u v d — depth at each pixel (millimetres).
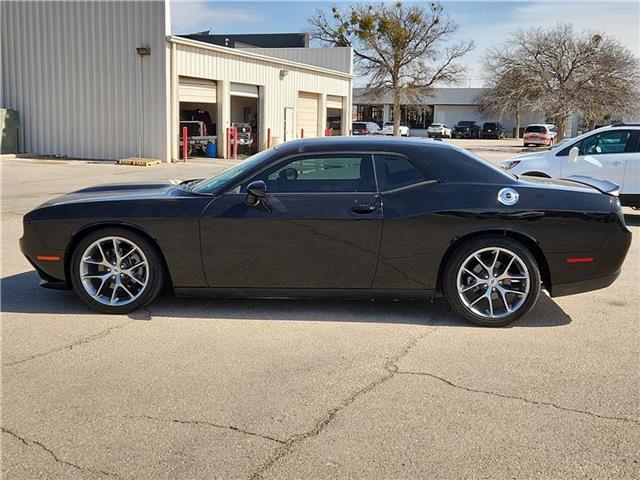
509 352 4566
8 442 3262
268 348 4594
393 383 4008
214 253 5148
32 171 18422
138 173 18344
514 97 39281
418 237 5020
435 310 5543
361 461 3104
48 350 4516
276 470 3020
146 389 3889
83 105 23000
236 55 25203
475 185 5086
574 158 10312
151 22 21609
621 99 36594
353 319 5266
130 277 5289
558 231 5000
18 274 6695
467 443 3279
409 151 5195
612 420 3543
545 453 3191
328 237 5055
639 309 5688
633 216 11719
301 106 30656
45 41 23156
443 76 49281
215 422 3480
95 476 2963
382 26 48219
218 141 25094
